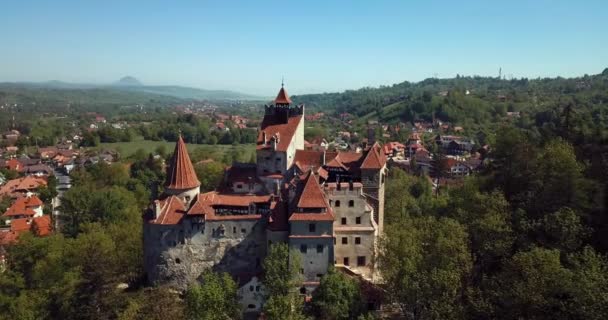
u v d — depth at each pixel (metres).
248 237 88.19
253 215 88.31
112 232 124.69
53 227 155.12
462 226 78.50
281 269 77.62
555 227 74.75
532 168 93.69
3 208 181.12
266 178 98.19
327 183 90.62
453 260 68.19
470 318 68.50
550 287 61.28
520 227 79.38
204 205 88.62
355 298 76.62
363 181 93.94
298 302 73.88
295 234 83.25
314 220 82.75
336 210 90.31
